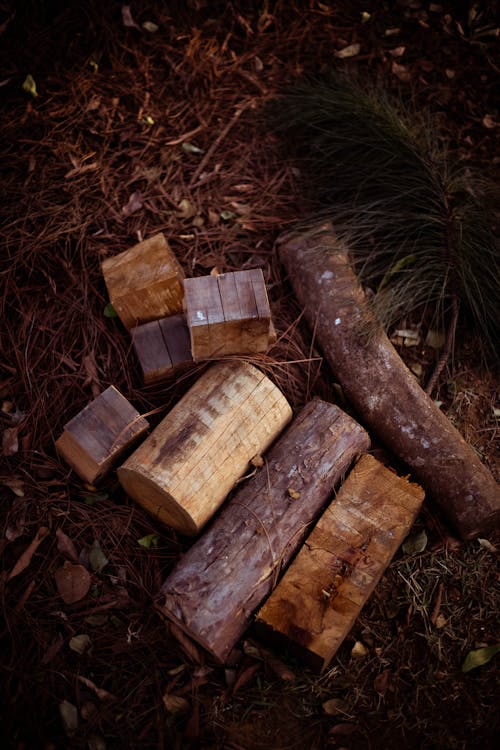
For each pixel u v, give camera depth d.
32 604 0.79
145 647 0.78
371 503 0.80
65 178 1.03
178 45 1.16
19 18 1.13
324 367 0.95
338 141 1.09
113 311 0.93
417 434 0.87
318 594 0.75
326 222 1.01
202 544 0.78
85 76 1.12
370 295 0.99
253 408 0.82
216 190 1.06
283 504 0.79
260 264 1.01
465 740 0.75
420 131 1.07
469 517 0.84
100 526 0.83
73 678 0.76
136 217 1.02
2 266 0.96
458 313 0.99
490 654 0.78
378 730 0.76
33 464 0.85
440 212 1.00
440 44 1.20
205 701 0.76
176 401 0.89
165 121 1.11
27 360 0.91
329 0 1.21
